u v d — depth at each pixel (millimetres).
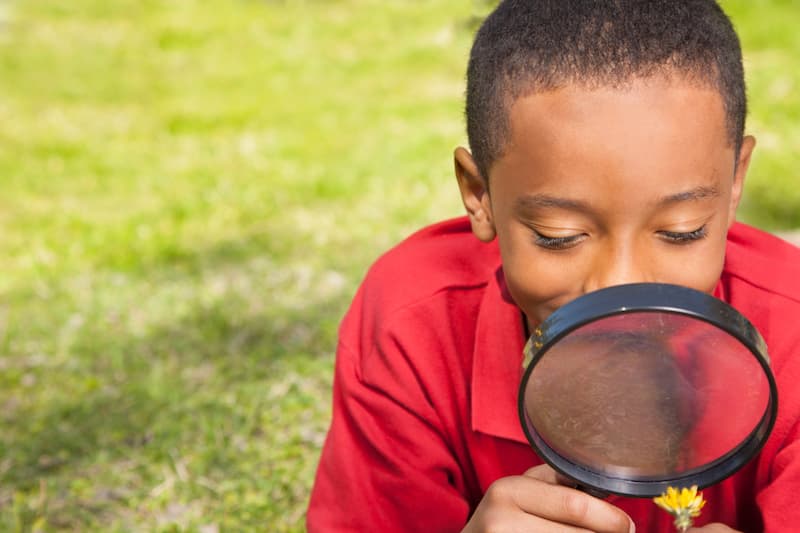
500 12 1865
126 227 6785
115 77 11453
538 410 1639
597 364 1600
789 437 1988
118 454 3857
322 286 5434
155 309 5246
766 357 1536
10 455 3895
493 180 1815
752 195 6477
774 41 10555
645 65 1650
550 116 1668
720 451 1690
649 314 1520
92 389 4414
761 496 1986
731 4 11547
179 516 3441
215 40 12898
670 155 1632
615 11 1713
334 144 8672
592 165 1642
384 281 2295
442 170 7617
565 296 1732
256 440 3881
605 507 1779
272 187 7527
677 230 1666
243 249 6137
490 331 2123
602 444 1686
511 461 2148
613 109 1637
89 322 5125
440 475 2156
